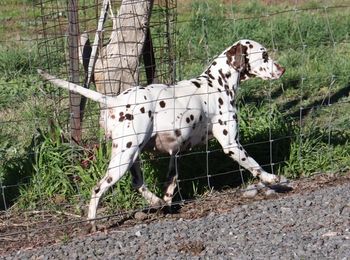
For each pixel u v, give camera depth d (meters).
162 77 9.62
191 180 8.65
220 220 7.63
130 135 7.50
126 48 8.87
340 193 8.21
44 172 8.49
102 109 7.79
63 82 7.72
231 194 8.48
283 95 11.88
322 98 11.77
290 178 8.93
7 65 12.87
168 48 9.68
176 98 7.82
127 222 7.84
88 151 8.63
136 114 7.53
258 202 8.12
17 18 16.81
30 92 11.55
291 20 15.03
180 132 7.80
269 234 7.21
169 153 7.95
